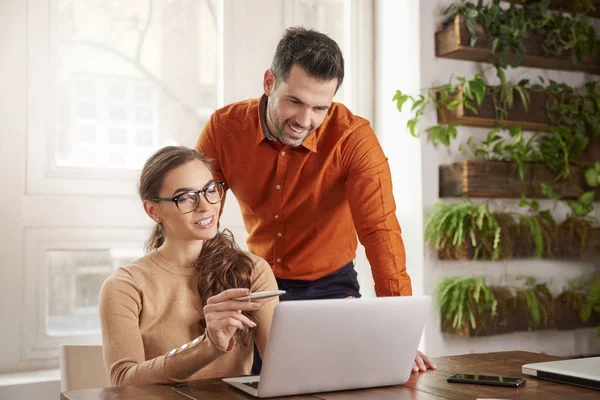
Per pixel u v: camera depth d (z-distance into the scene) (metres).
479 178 2.84
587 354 3.19
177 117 2.81
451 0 2.97
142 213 2.72
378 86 3.16
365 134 2.02
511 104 2.96
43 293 2.54
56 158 2.59
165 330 1.63
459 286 2.82
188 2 2.84
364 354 1.31
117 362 1.52
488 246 2.86
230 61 2.89
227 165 2.09
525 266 3.08
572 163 3.12
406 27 2.98
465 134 3.00
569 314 3.05
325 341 1.25
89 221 2.62
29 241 2.52
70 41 2.62
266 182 2.05
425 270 2.88
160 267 1.68
